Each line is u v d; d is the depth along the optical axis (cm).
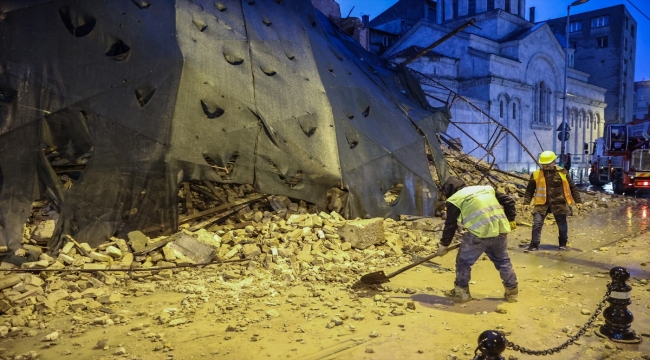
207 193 822
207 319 459
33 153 714
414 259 692
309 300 513
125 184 708
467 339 404
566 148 3784
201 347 394
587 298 515
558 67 3556
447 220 492
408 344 395
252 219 783
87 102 752
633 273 618
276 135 841
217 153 776
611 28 4784
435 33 3041
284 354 379
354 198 874
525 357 373
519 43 3114
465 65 2941
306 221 755
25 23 789
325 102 949
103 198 695
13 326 451
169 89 775
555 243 823
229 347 393
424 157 1124
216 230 738
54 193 699
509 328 429
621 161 1816
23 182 695
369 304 498
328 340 405
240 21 971
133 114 752
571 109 3853
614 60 4778
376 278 546
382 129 1070
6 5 792
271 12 1064
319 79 988
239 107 826
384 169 980
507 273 492
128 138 734
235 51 898
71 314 483
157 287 564
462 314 466
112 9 845
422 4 4069
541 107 3478
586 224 1028
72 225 673
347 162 899
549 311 473
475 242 480
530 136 3266
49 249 652
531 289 549
